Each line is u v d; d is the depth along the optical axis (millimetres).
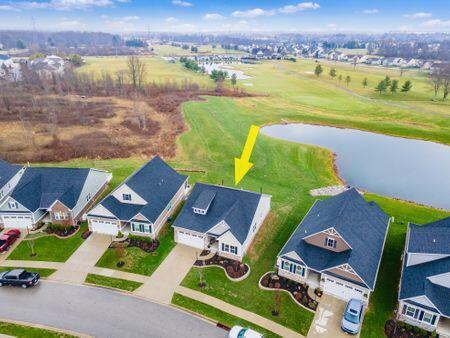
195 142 77688
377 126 95062
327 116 104562
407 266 34469
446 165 71875
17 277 34219
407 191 59969
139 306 32531
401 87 151125
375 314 32000
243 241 37969
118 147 72625
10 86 124062
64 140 75438
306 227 39531
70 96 118562
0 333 29344
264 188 56688
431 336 29734
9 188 50312
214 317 31453
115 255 39219
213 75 159250
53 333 29484
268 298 33719
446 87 126938
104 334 29531
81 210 46281
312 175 63438
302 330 30328
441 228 35312
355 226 37062
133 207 43281
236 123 94312
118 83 136625
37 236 42531
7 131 80125
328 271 33719
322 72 195500
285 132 91000
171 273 36719
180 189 50531
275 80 169375
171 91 131125
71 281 35500
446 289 30922
